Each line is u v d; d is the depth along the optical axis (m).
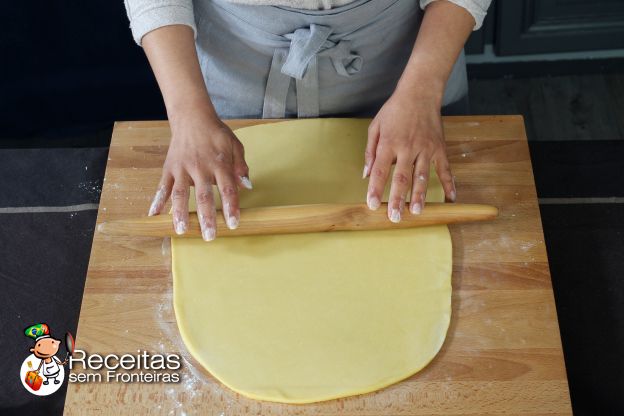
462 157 1.00
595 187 1.20
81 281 1.12
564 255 1.11
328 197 0.95
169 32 0.92
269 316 0.84
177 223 0.84
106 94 1.68
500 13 1.72
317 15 0.93
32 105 1.66
